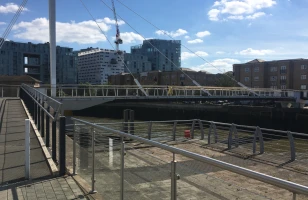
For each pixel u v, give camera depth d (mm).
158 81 103500
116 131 4199
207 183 3246
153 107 59500
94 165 5086
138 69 143000
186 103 58656
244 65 93875
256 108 45094
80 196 4840
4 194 4879
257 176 2193
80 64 125500
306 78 80938
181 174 3311
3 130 10031
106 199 4723
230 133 12367
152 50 152375
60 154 5930
